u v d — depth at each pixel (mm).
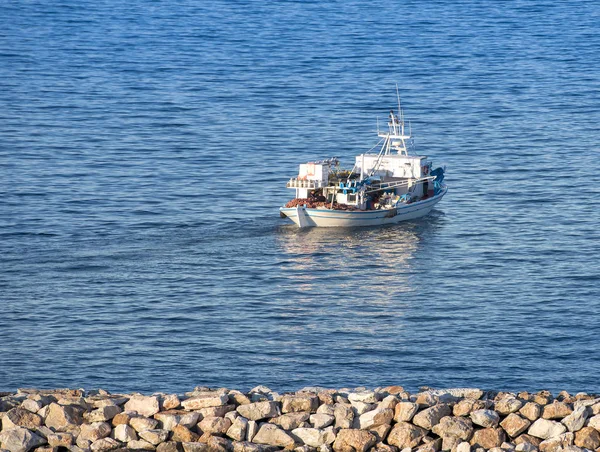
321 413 49250
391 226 163875
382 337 109812
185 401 49844
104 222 163500
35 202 173375
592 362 100125
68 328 112875
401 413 48781
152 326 114125
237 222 166125
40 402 49719
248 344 107938
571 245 148125
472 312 118312
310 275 138125
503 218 165625
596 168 198750
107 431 48281
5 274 137125
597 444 47000
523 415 48906
